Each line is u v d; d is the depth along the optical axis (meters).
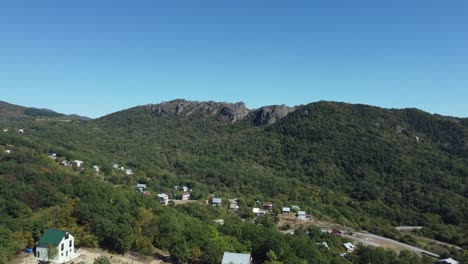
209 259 83.88
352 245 134.00
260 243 91.88
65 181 109.31
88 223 88.25
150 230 91.00
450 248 147.50
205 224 104.00
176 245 84.38
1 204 85.12
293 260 86.25
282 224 160.88
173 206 152.25
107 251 85.38
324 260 95.50
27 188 95.31
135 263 81.50
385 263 114.31
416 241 153.62
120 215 91.62
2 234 74.38
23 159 138.62
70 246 79.56
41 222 82.38
